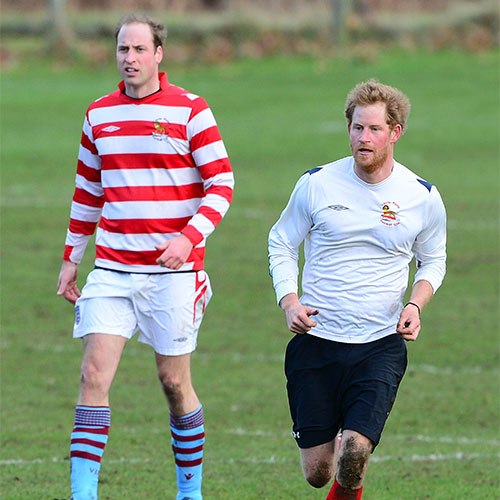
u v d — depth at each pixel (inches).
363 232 705.0
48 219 1967.3
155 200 757.9
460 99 3161.9
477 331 1359.5
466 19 3932.1
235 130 2797.7
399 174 713.0
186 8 4082.2
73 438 732.0
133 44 751.7
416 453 959.6
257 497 837.8
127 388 1160.2
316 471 723.4
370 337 710.5
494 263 1673.2
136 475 891.4
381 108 689.0
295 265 735.1
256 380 1187.3
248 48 3767.2
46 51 3777.1
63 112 3048.7
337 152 2554.1
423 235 725.3
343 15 3841.0
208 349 1298.0
